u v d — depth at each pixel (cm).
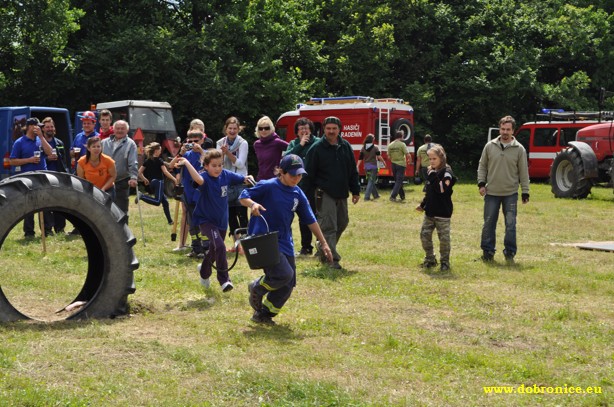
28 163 1324
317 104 2842
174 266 1047
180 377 544
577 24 3775
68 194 734
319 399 505
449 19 3650
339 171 1050
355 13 3584
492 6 3728
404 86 3638
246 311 777
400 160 2178
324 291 888
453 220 1675
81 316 730
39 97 2962
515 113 3738
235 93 3038
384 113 2684
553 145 2844
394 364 596
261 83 3178
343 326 711
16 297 841
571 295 890
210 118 3077
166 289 874
